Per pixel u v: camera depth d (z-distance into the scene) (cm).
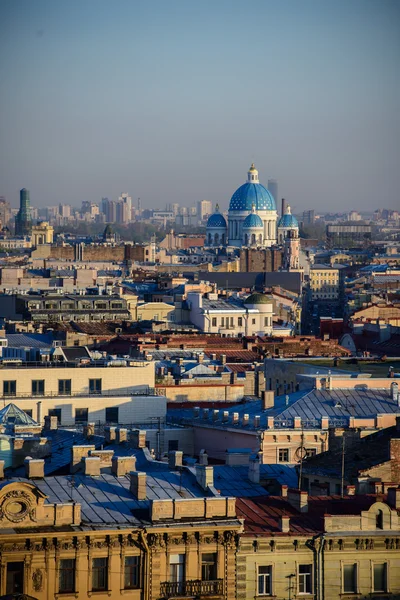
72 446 17625
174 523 15075
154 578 14875
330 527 15788
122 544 14788
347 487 17825
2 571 14300
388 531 15850
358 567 15738
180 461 17375
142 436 18838
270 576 15512
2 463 15675
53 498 15488
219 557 15162
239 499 16762
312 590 15625
